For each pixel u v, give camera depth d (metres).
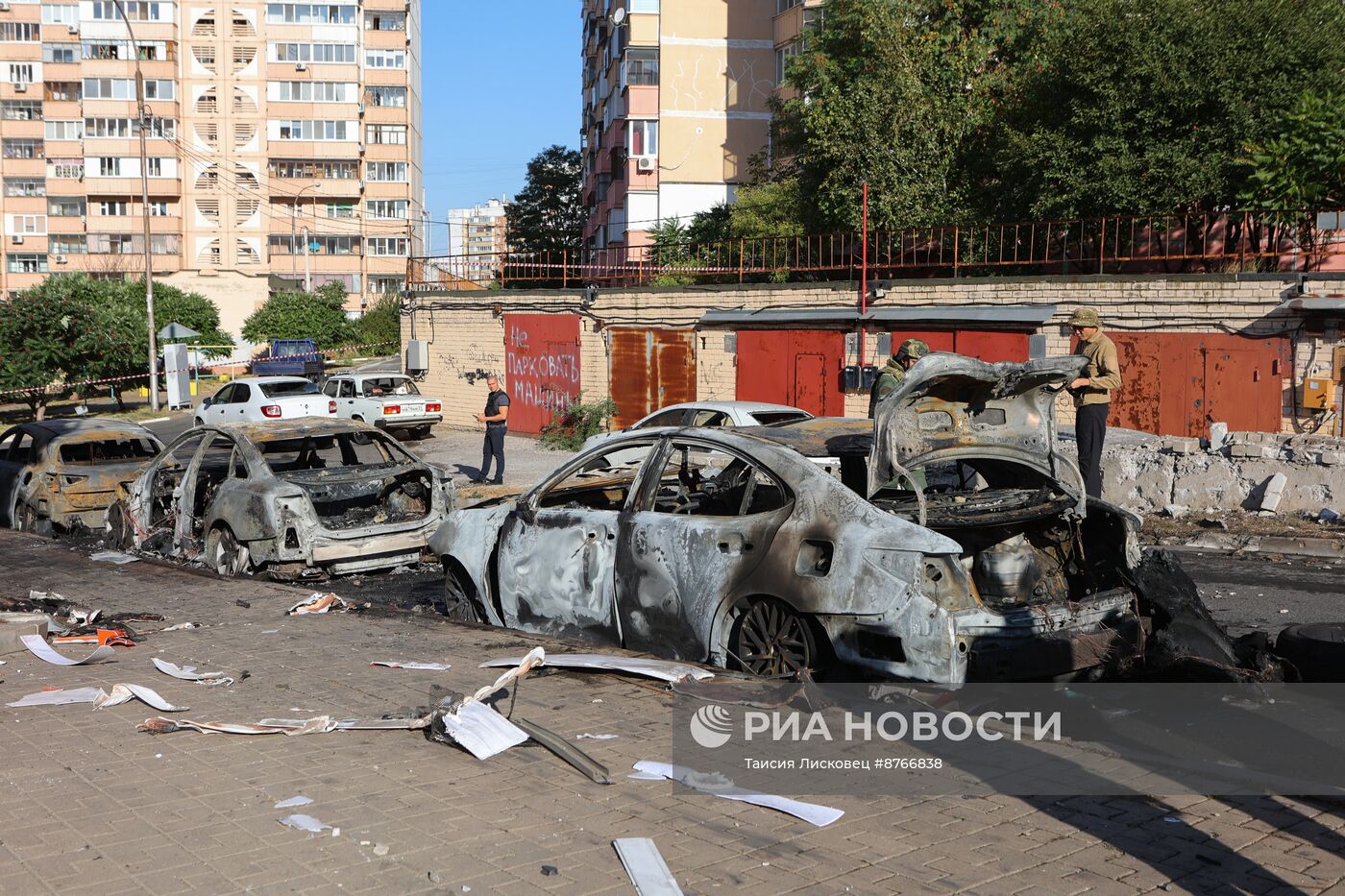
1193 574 9.62
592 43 55.56
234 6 82.44
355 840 3.97
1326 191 16.88
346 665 6.67
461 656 6.74
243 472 10.74
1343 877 3.66
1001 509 6.12
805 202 25.55
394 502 11.27
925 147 22.67
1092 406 10.09
